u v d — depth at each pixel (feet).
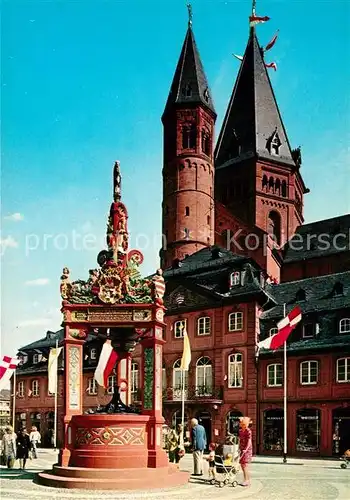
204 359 167.22
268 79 309.01
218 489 65.16
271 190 288.51
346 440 140.36
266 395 153.79
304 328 154.71
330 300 157.38
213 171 271.90
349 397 140.56
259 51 311.06
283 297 169.99
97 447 68.59
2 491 60.90
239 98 305.94
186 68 273.33
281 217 286.25
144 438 70.03
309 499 59.11
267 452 151.33
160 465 69.36
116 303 73.56
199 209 260.83
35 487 64.13
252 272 166.20
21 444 87.45
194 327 170.71
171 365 172.86
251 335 158.51
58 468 68.13
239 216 287.89
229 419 159.53
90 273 74.90
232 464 68.44
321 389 145.38
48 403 216.13
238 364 159.94
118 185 77.61
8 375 97.96
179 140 265.54
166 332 175.94
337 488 69.21
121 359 84.28
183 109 265.95
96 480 63.82
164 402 168.45
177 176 263.70
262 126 295.89
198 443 77.41
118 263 74.74
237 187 291.38
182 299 175.22
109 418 68.85
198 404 162.61
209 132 271.49
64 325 73.72
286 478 82.17
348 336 145.79
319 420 144.56
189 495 59.62
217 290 168.14
